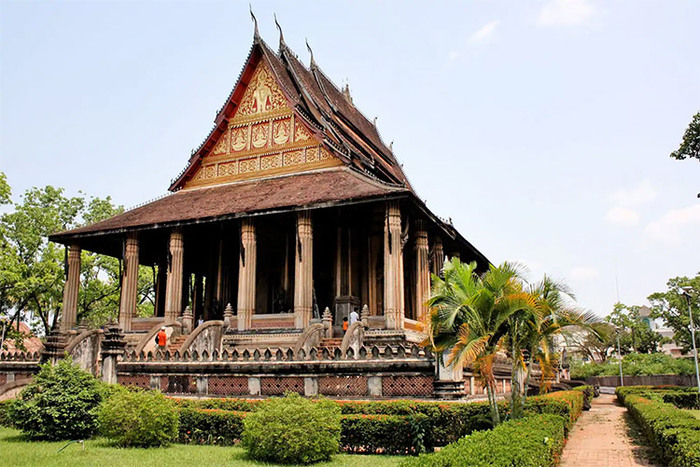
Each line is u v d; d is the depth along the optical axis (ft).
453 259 53.42
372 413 50.14
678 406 118.01
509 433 36.60
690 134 99.45
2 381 81.20
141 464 40.75
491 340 50.39
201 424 52.24
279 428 42.06
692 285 194.80
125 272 103.76
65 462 41.32
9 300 137.08
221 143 117.80
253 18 117.19
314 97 115.03
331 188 95.45
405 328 85.71
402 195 85.20
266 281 115.24
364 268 106.73
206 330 83.05
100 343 78.84
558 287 53.26
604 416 86.53
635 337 252.62
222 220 96.99
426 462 27.04
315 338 77.61
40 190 146.10
